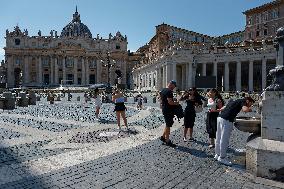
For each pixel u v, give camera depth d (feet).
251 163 21.04
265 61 164.96
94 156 25.80
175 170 21.83
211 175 20.70
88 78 380.17
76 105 101.30
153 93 191.21
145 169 21.99
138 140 33.60
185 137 33.71
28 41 369.30
